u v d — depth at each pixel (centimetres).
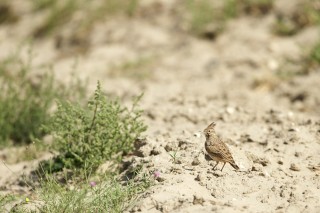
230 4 2180
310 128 1207
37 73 1789
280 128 1228
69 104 1096
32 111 1388
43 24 2350
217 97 1595
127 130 1082
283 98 1616
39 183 1076
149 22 2238
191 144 1062
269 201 898
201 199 880
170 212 861
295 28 2053
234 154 1033
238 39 2038
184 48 2036
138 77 1836
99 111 1080
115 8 2345
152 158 1026
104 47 2098
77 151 1076
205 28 2125
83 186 993
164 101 1530
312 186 955
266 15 2156
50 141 1304
